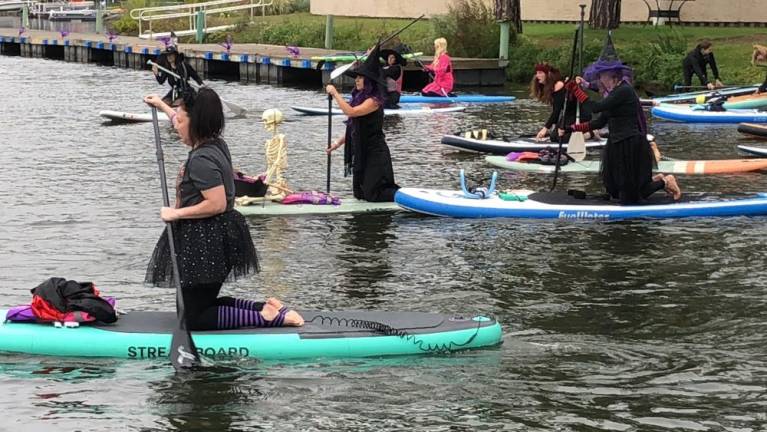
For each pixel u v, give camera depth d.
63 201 12.87
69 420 6.45
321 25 37.28
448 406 6.69
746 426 6.44
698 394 6.92
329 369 7.21
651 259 10.15
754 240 10.86
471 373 7.20
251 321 7.41
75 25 51.75
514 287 9.27
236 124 20.33
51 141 18.14
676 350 7.71
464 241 10.89
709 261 10.06
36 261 10.04
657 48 27.64
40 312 7.46
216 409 6.62
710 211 11.91
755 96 21.92
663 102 23.05
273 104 24.28
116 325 7.50
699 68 25.14
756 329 8.16
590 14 32.62
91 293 7.64
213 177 7.00
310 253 10.41
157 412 6.57
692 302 8.82
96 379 7.02
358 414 6.57
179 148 17.36
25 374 7.07
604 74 11.92
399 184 14.05
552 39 31.47
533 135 17.58
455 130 19.48
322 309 8.59
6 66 36.12
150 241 10.86
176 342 7.18
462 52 30.81
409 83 29.42
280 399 6.76
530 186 13.98
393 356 7.43
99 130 19.62
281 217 11.97
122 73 33.19
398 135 18.84
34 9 58.66
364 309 8.61
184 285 7.16
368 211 12.27
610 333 8.06
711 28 32.09
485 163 15.73
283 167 12.45
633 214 11.84
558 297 8.97
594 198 12.23
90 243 10.77
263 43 38.28
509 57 29.97
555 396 6.86
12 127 19.95
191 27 41.78
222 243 7.15
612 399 6.82
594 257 10.23
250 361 7.25
